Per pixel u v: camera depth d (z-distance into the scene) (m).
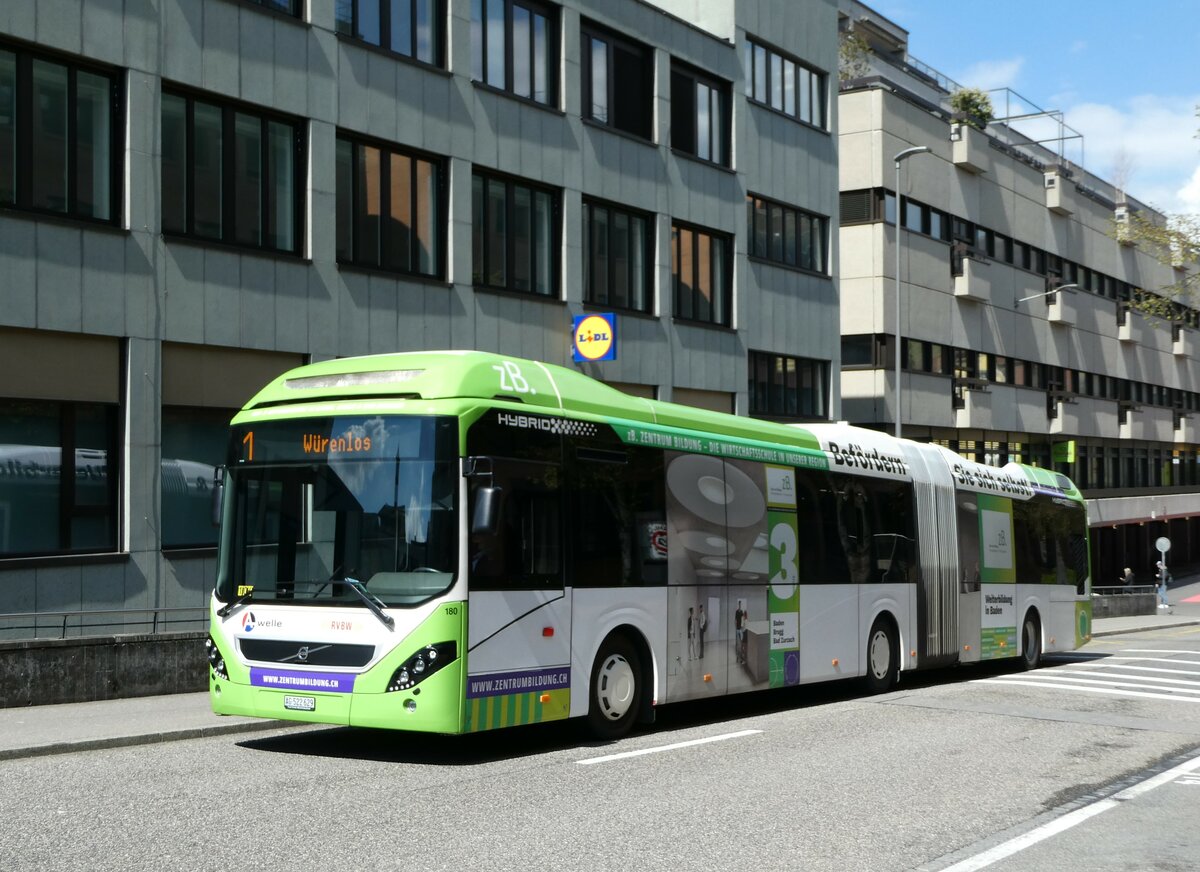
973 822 8.81
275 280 20.66
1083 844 8.24
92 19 18.25
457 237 23.98
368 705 10.71
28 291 17.47
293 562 11.20
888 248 43.72
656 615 13.15
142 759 11.24
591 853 7.57
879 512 17.98
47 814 8.59
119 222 18.70
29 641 14.67
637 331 28.62
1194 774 11.06
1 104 17.42
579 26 27.23
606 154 27.81
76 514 18.02
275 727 13.46
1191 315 74.81
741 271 32.19
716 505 14.34
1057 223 57.69
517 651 11.30
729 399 31.83
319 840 7.80
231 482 11.63
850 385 43.53
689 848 7.76
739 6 32.53
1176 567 77.44
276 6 20.94
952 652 19.70
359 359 11.77
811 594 16.11
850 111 43.94
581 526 12.19
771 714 15.16
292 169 21.27
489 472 10.88
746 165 32.62
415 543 10.80
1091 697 17.31
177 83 19.34
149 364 18.80
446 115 23.83
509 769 10.70
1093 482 63.66
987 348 50.47
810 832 8.31
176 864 7.16
